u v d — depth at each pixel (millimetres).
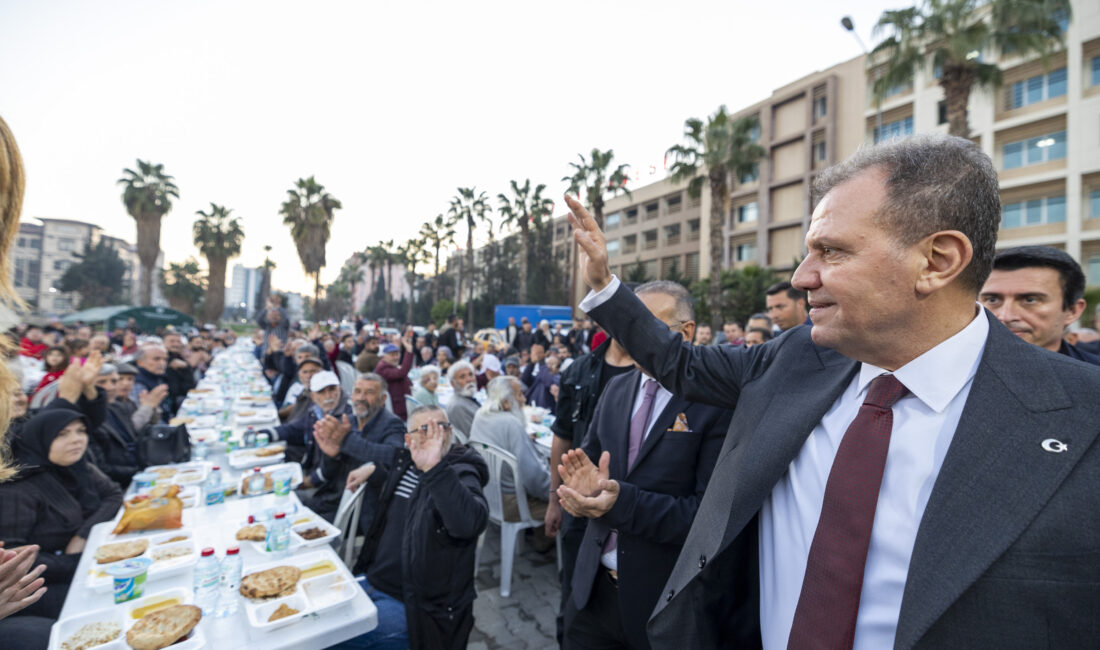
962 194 678
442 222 47250
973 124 19531
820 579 749
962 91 12484
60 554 2273
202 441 4133
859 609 706
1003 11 12047
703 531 954
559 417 2701
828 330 783
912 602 611
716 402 1120
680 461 1573
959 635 584
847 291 725
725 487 947
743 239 29953
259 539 2297
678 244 36125
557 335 13844
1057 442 604
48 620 1985
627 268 40812
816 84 25719
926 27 12711
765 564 900
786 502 873
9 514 2174
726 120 18516
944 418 718
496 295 43750
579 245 1161
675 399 1637
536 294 40688
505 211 35531
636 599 1500
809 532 811
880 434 761
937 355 732
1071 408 622
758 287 22078
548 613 3074
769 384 986
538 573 3570
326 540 2309
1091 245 16578
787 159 27562
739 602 998
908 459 720
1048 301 1597
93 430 3219
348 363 9375
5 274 878
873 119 23391
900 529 694
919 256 691
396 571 2363
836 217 738
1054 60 17516
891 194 695
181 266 56750
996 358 702
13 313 916
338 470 3125
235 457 3643
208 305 37438
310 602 1801
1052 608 553
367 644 2086
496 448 3367
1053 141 17578
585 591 1698
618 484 1427
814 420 860
